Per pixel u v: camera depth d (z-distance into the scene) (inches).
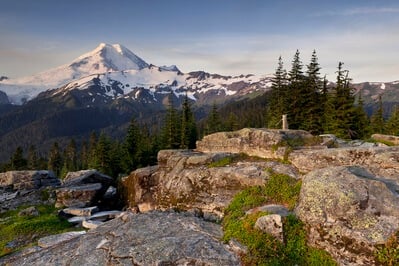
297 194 659.4
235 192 780.0
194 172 890.1
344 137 1722.4
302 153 778.8
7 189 1444.4
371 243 450.6
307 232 525.3
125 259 522.0
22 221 1038.4
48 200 1295.5
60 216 1091.9
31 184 1449.3
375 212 478.0
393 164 636.7
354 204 491.8
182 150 1157.7
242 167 826.8
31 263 587.5
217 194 805.9
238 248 521.7
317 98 1937.7
